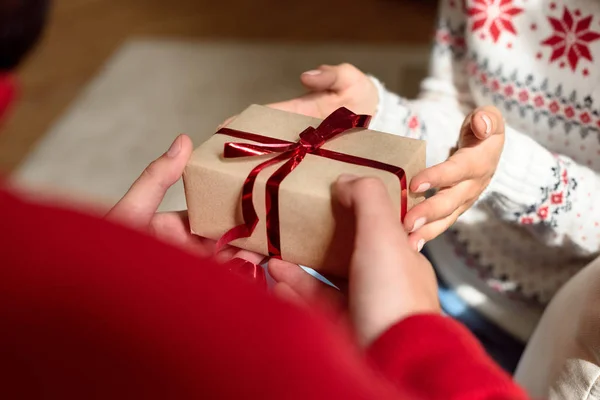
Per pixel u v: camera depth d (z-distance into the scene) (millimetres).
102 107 2637
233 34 2953
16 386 616
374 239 766
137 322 610
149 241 627
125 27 3068
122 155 2424
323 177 847
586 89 1109
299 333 613
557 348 983
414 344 705
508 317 1187
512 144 1049
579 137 1142
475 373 680
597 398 945
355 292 760
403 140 893
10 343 612
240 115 941
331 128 894
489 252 1189
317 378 607
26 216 623
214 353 607
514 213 1085
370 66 2641
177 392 606
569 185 1068
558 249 1151
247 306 617
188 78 2721
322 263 863
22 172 2383
